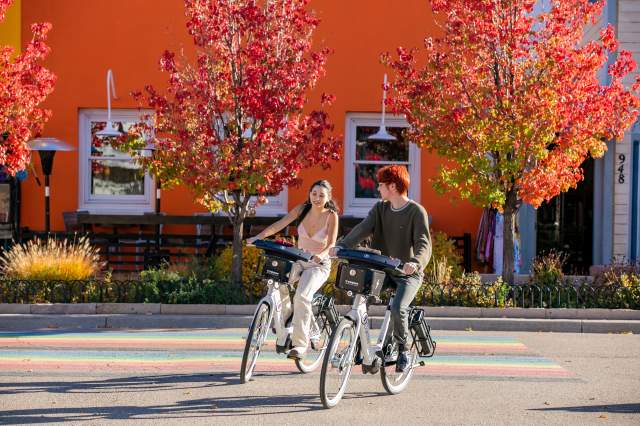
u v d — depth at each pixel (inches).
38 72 733.9
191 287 711.1
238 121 735.7
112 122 992.2
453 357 544.7
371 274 400.5
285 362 513.3
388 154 991.6
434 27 979.9
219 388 443.2
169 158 727.7
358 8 981.2
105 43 979.3
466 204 982.4
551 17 728.3
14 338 597.0
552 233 989.8
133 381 459.2
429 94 738.8
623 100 735.7
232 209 754.2
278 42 729.6
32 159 971.9
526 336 636.1
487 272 953.5
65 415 385.7
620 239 950.4
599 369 512.4
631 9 940.6
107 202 989.8
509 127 704.4
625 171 944.9
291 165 716.0
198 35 730.2
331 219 476.1
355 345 410.9
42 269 727.1
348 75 982.4
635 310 682.8
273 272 449.4
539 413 402.9
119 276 892.6
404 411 402.3
